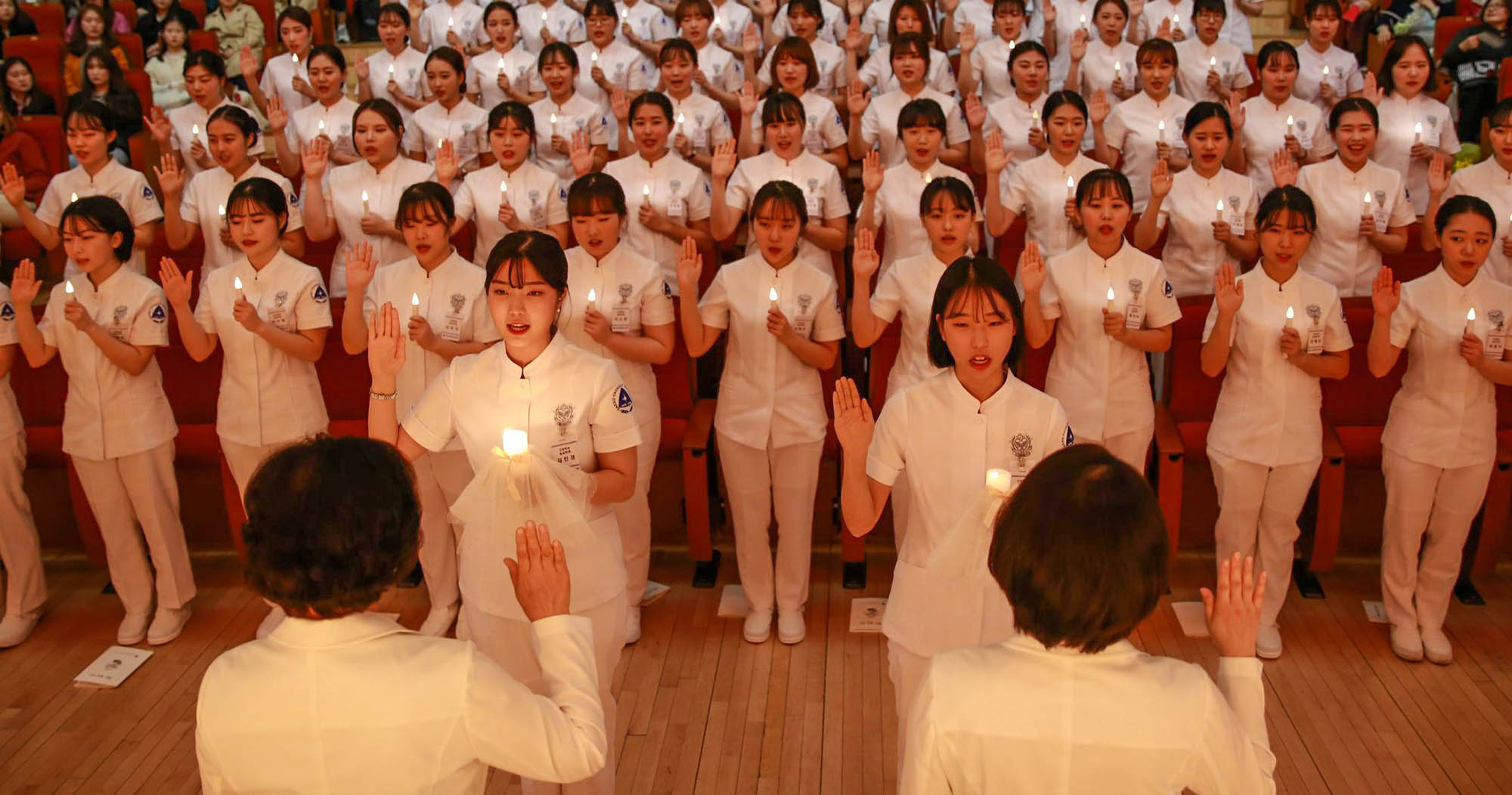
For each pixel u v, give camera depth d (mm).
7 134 6066
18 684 3680
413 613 4062
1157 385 4938
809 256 4723
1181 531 4352
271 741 1464
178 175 4668
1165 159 4957
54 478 4449
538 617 1652
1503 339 3475
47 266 6152
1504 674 3574
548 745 1508
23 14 7348
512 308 2436
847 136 6121
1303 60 6137
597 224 3602
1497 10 6270
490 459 2555
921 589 2428
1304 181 4668
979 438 2396
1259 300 3562
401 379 3709
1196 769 1448
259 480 1469
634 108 4609
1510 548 4250
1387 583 3719
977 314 2289
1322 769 3156
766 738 3316
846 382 2287
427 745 1470
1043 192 4777
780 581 3844
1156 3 6754
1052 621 1411
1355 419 4270
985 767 1454
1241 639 1566
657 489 4414
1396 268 4695
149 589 3977
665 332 3680
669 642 3826
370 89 6656
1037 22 6789
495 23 6332
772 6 6695
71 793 3146
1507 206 4590
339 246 4773
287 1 8133
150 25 7664
